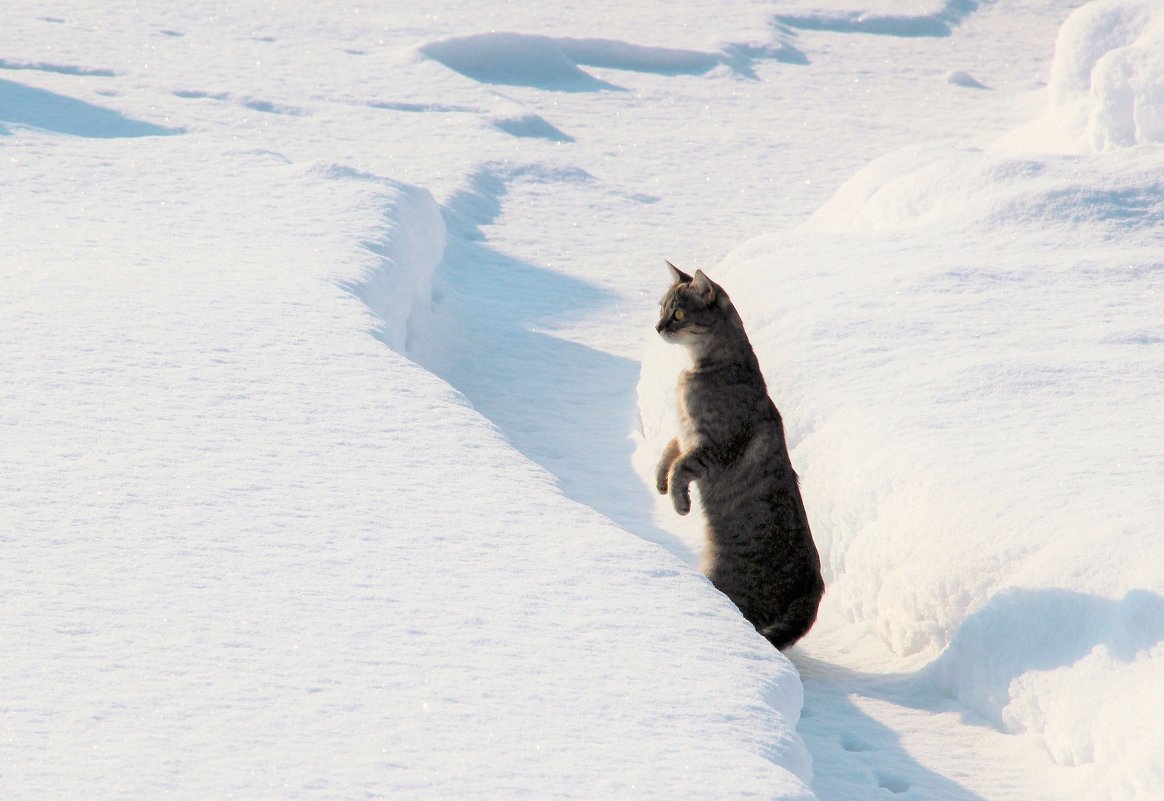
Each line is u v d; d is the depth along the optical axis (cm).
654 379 1919
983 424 1370
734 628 973
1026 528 1155
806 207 3466
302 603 934
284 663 850
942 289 1814
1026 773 998
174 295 1677
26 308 1559
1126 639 1001
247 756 741
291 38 5269
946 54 6278
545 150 3900
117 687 802
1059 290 1800
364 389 1400
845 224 2488
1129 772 915
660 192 3553
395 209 2322
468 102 4319
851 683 1182
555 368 2195
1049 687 1033
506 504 1146
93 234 2017
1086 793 946
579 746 784
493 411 1973
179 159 2623
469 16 6084
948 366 1525
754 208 3431
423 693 829
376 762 747
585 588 1003
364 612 930
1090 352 1562
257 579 964
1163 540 1066
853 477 1366
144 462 1156
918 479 1285
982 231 2102
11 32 4572
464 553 1042
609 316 2502
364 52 5138
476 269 2736
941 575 1197
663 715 830
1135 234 2039
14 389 1297
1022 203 2148
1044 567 1105
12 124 2864
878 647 1277
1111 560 1068
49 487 1084
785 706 900
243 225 2141
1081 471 1224
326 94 4216
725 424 1267
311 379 1414
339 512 1096
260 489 1126
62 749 732
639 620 960
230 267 1855
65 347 1432
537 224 3122
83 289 1670
